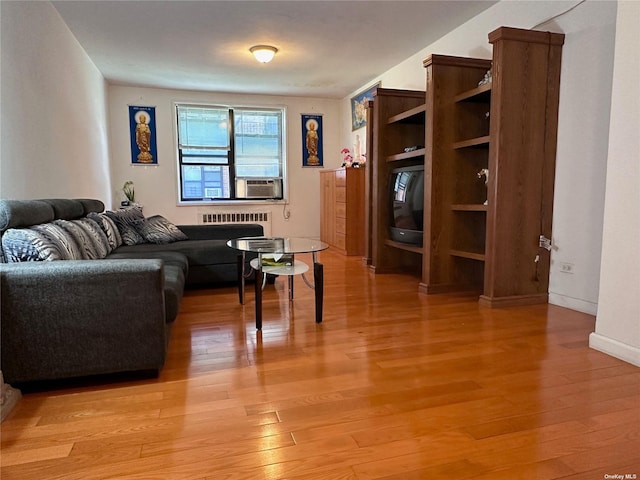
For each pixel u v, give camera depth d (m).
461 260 3.66
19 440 1.45
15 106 2.73
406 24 4.06
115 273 1.82
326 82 6.11
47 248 2.00
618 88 2.07
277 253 2.71
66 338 1.79
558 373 1.96
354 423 1.55
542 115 3.05
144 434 1.48
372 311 3.02
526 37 2.94
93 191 4.96
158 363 1.91
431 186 3.52
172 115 6.49
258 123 6.96
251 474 1.27
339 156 7.27
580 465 1.30
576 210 2.99
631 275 2.05
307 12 3.77
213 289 3.75
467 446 1.40
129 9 3.65
